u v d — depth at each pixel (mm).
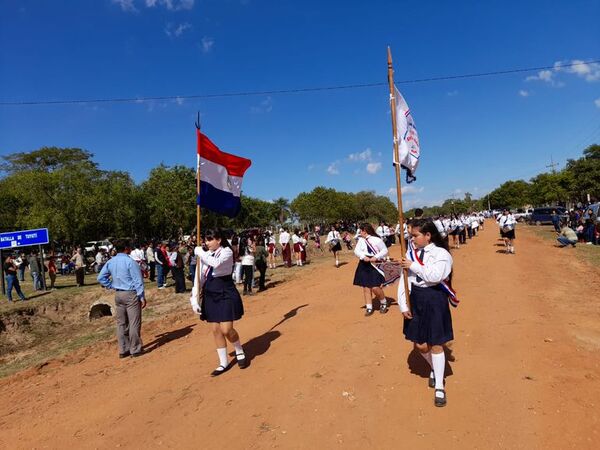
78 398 5625
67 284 20203
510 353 5492
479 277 11758
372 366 5367
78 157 60031
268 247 20484
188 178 47781
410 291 4438
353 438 3754
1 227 36781
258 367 5758
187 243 20047
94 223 33500
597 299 8508
